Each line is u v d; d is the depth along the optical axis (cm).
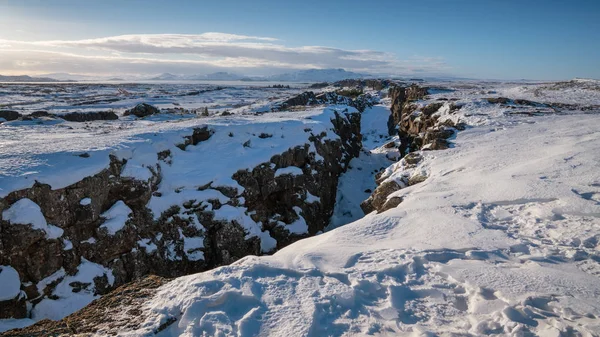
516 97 3316
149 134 1324
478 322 387
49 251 879
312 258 552
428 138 1719
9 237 816
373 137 3756
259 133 1608
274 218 1459
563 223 633
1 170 898
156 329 419
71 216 942
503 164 1068
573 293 425
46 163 969
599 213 636
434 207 788
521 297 420
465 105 2298
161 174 1226
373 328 393
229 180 1299
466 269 492
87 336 415
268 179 1434
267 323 406
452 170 1130
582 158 958
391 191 1198
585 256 520
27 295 840
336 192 1916
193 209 1202
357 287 465
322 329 399
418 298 446
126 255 1041
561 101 2905
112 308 470
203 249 1184
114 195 1074
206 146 1430
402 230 691
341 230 716
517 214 706
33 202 866
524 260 523
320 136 1862
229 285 477
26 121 2064
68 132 1569
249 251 1249
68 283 904
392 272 502
